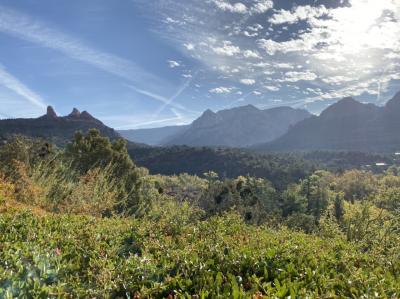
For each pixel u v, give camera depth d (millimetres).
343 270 5695
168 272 5516
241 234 9219
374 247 9766
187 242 7633
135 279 5234
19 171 18219
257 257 5934
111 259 6266
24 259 5605
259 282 4980
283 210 62406
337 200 51000
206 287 4738
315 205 70750
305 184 80250
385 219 20078
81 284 5117
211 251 6309
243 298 4344
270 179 143000
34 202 15281
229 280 5031
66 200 16438
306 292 4543
